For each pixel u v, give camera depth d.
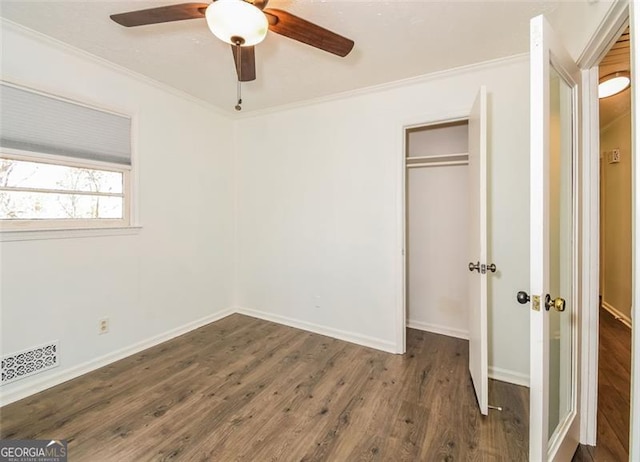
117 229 2.52
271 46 2.10
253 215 3.59
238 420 1.83
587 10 1.42
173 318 3.01
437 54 2.19
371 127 2.82
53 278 2.17
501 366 2.34
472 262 2.22
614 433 1.73
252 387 2.17
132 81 2.60
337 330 3.07
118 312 2.56
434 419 1.85
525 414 1.90
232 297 3.73
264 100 3.09
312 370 2.41
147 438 1.68
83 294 2.33
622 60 2.14
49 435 1.70
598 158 1.56
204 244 3.34
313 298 3.21
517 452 1.60
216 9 1.35
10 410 1.90
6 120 1.94
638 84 0.88
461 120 2.47
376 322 2.85
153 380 2.25
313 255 3.19
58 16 1.84
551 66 1.32
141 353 2.68
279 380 2.26
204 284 3.35
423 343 2.93
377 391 2.13
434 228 3.19
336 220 3.04
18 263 2.01
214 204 3.44
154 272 2.83
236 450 1.61
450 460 1.55
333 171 3.04
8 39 1.93
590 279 1.59
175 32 1.99
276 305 3.46
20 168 2.04
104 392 2.09
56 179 2.21
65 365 2.23
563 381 1.64
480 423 1.82
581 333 1.62
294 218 3.29
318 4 1.68
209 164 3.37
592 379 1.62
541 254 1.20
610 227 3.74
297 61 2.30
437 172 3.15
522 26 1.88
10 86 1.95
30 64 2.02
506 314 2.31
